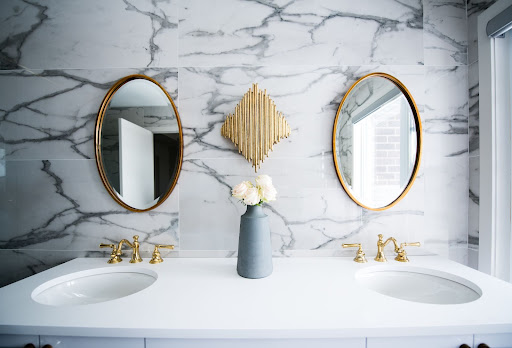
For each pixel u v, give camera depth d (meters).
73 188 1.05
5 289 0.77
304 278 0.83
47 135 1.05
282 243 1.05
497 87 0.94
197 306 0.66
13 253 1.06
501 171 0.94
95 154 1.03
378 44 1.04
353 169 1.03
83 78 1.04
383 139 1.04
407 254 1.06
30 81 1.05
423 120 1.05
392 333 0.57
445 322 0.58
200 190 1.04
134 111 1.04
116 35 1.04
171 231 1.05
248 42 1.04
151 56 1.04
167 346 0.59
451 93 1.05
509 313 0.62
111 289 0.94
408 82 1.05
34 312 0.64
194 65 1.04
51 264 1.06
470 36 1.03
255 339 0.59
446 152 1.05
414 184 1.05
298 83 1.04
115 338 0.60
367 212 1.05
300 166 1.04
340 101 1.04
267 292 0.73
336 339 0.59
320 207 1.05
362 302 0.68
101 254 1.05
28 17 1.04
